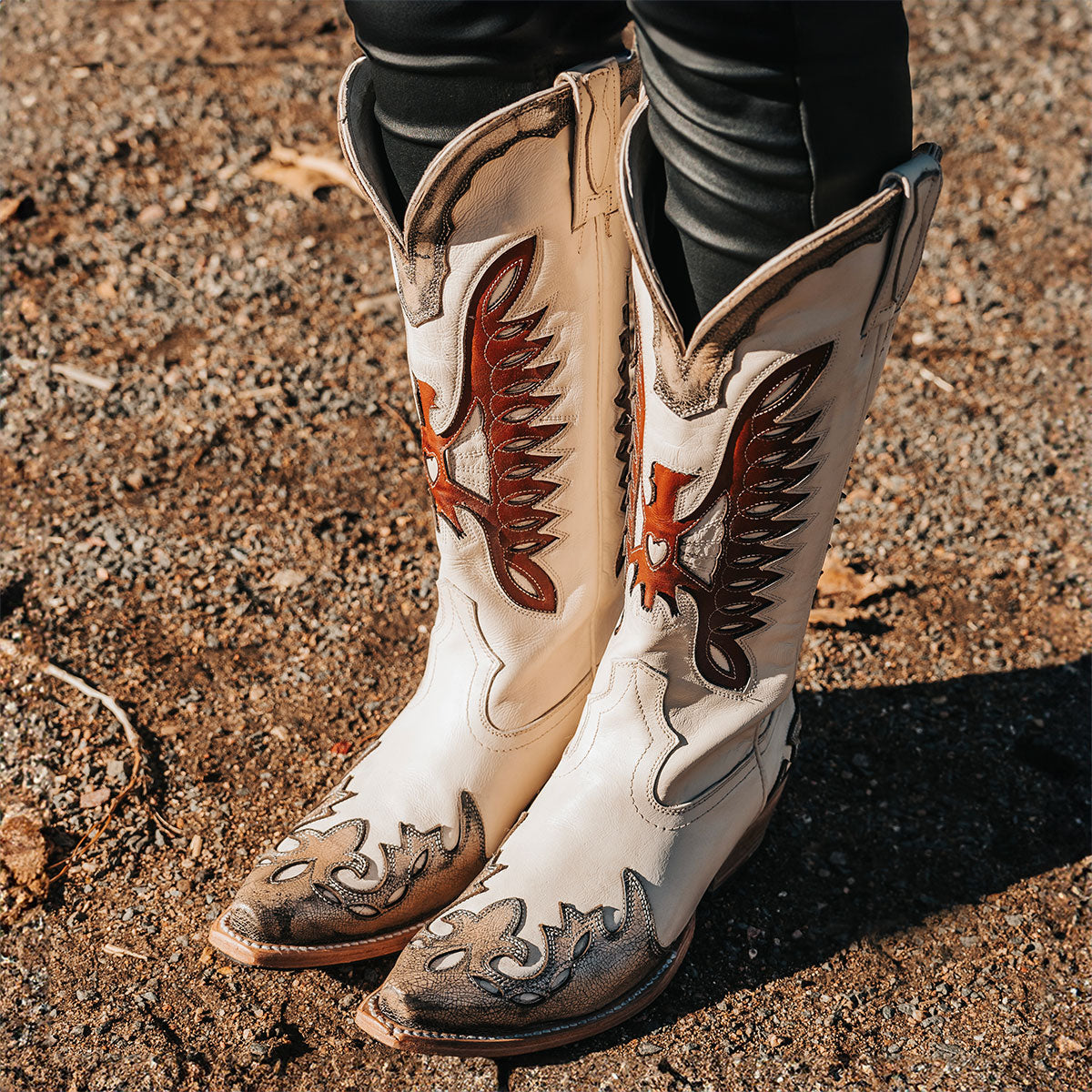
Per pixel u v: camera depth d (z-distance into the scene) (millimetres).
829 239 854
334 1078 1155
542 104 978
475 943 1133
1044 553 1896
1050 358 2336
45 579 1762
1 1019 1193
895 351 2357
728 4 755
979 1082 1155
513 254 1045
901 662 1687
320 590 1795
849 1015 1222
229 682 1623
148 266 2477
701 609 1110
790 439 999
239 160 2807
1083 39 3426
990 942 1299
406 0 928
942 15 3549
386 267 2527
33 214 2578
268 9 3461
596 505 1238
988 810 1463
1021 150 2941
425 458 1196
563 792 1218
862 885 1364
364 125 1065
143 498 1939
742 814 1256
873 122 835
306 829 1234
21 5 3430
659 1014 1219
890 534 1939
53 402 2119
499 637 1244
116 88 3039
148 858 1372
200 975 1242
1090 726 1583
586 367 1146
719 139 842
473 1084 1149
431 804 1229
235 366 2242
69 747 1498
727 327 921
